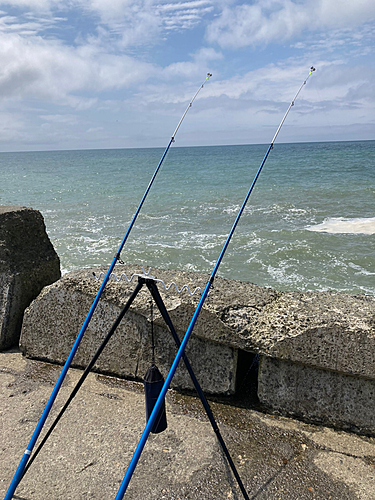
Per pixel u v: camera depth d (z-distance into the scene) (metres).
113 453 2.44
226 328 2.76
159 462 2.38
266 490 2.20
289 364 2.74
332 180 30.09
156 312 2.92
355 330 2.47
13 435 2.57
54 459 2.39
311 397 2.69
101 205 23.22
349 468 2.35
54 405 2.87
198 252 12.66
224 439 2.56
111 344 3.18
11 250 3.69
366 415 2.58
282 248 12.68
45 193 30.25
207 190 28.33
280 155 75.62
